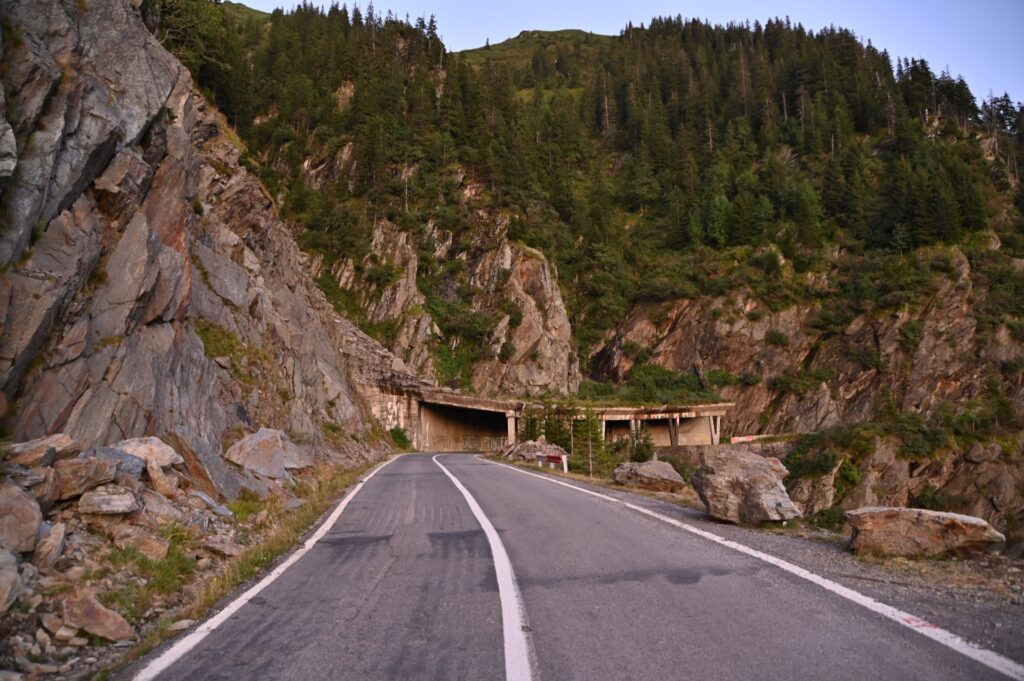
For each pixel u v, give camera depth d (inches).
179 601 233.9
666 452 2859.3
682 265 4429.1
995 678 136.3
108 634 190.1
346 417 1339.8
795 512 349.4
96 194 450.6
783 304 4045.3
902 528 263.1
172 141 733.3
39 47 386.6
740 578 231.9
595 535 337.7
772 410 3794.3
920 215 4028.1
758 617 184.5
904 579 223.8
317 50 4785.9
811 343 3934.5
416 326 3112.7
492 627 184.7
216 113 1429.6
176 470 386.9
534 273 3644.2
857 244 4205.2
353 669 153.8
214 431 564.4
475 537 345.4
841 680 137.3
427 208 3700.8
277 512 433.7
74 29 436.5
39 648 174.1
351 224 3356.3
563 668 150.2
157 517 301.1
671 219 4894.2
